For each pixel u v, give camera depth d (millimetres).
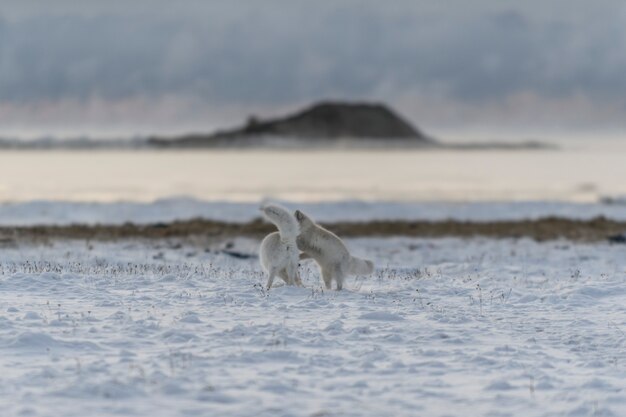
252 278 73688
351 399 34875
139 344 44688
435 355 43594
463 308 59438
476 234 144250
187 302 59375
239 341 45594
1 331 46469
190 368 39094
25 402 33000
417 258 105188
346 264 66188
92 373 37688
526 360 42562
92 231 133625
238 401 34062
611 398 35094
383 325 51688
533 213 198625
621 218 183750
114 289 65688
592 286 69750
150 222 164625
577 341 47500
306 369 39875
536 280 76500
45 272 71188
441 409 33719
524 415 33000
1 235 122375
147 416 31703
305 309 57094
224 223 153625
